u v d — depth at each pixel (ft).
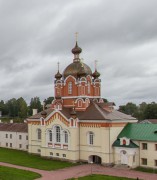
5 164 264.72
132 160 252.62
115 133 270.05
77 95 305.32
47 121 298.97
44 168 250.37
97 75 324.19
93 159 278.46
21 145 363.76
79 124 282.56
